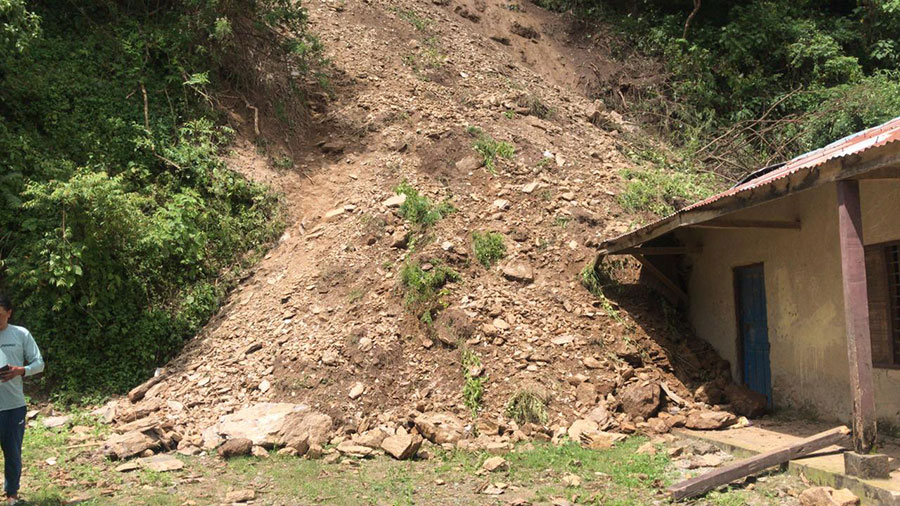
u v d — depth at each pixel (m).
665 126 17.20
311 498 5.65
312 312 9.46
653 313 10.04
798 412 8.02
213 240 11.01
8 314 5.38
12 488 5.30
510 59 18.31
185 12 13.20
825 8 21.06
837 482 5.44
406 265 9.90
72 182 9.03
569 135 14.49
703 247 10.02
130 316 9.56
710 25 19.67
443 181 11.98
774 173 8.37
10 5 9.84
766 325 8.68
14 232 9.36
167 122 11.81
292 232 11.55
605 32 20.22
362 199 11.65
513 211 11.29
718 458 6.58
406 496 5.72
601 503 5.52
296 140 13.38
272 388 8.26
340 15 16.97
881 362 6.99
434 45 17.19
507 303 9.49
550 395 8.16
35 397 8.67
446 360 8.59
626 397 8.18
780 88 18.08
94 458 6.71
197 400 8.20
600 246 9.83
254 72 13.71
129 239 9.80
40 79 10.93
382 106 14.04
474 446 7.12
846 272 5.50
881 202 6.97
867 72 19.05
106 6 13.08
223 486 5.96
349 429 7.64
